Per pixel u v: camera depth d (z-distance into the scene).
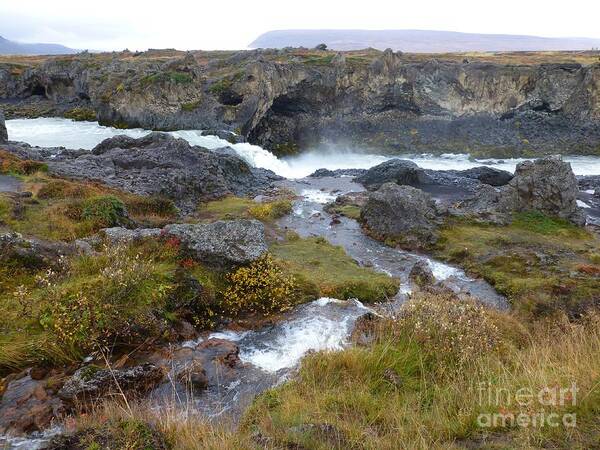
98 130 50.72
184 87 52.09
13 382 9.07
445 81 64.00
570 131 62.22
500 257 19.89
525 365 7.68
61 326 10.19
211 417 8.17
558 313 14.77
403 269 19.47
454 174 38.94
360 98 63.59
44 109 64.31
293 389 8.15
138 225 19.31
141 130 51.03
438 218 23.97
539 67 64.88
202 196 27.89
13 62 79.69
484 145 59.53
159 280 12.58
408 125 63.81
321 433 6.27
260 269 14.59
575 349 8.20
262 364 10.74
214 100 52.59
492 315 13.46
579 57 87.12
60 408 8.26
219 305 13.37
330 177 38.91
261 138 56.94
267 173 38.25
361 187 34.94
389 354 8.70
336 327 12.77
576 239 22.81
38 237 15.11
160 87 51.44
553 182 24.81
